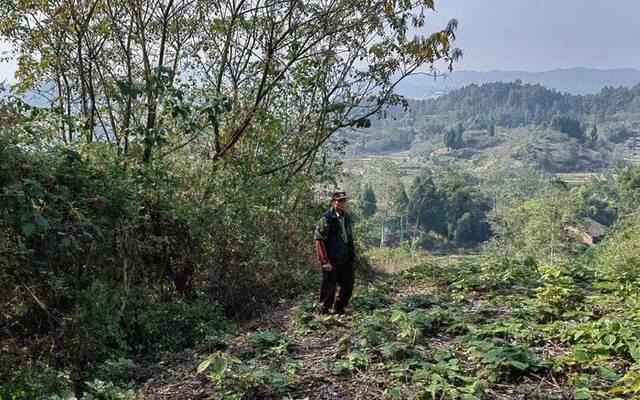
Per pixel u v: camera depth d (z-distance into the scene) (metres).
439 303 10.10
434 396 5.29
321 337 8.04
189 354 8.02
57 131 10.45
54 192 7.74
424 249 94.31
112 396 5.98
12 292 7.25
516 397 5.39
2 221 6.91
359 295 10.59
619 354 6.19
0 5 11.77
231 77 14.30
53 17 11.97
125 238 8.84
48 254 7.57
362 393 5.70
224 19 13.66
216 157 12.98
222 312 10.41
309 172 16.22
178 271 10.30
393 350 6.51
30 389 6.39
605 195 122.69
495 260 15.08
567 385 5.59
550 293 9.41
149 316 8.95
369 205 91.75
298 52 14.31
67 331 7.62
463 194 100.88
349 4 13.95
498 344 6.61
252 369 6.12
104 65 12.63
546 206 64.81
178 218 10.05
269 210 12.34
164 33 12.51
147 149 10.77
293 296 12.28
